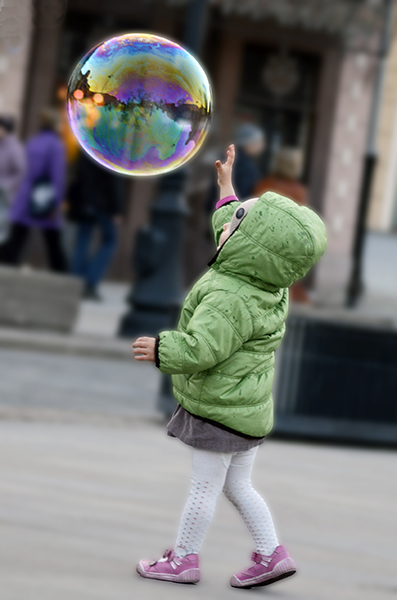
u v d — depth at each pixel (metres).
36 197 29.03
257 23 36.12
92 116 9.48
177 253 25.06
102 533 10.10
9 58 33.72
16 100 34.12
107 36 34.84
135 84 9.44
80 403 18.33
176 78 9.49
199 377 8.55
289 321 17.83
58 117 29.45
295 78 37.84
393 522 12.20
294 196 30.14
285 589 8.91
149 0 34.31
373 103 35.56
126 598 8.01
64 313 24.52
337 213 39.00
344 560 10.15
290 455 16.30
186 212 25.12
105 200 30.08
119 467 13.68
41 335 23.77
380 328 17.97
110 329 26.16
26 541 9.40
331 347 17.89
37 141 29.19
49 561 8.83
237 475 8.85
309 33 36.78
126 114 9.41
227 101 37.16
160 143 9.48
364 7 35.59
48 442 14.85
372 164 35.19
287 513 12.02
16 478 12.20
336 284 35.28
